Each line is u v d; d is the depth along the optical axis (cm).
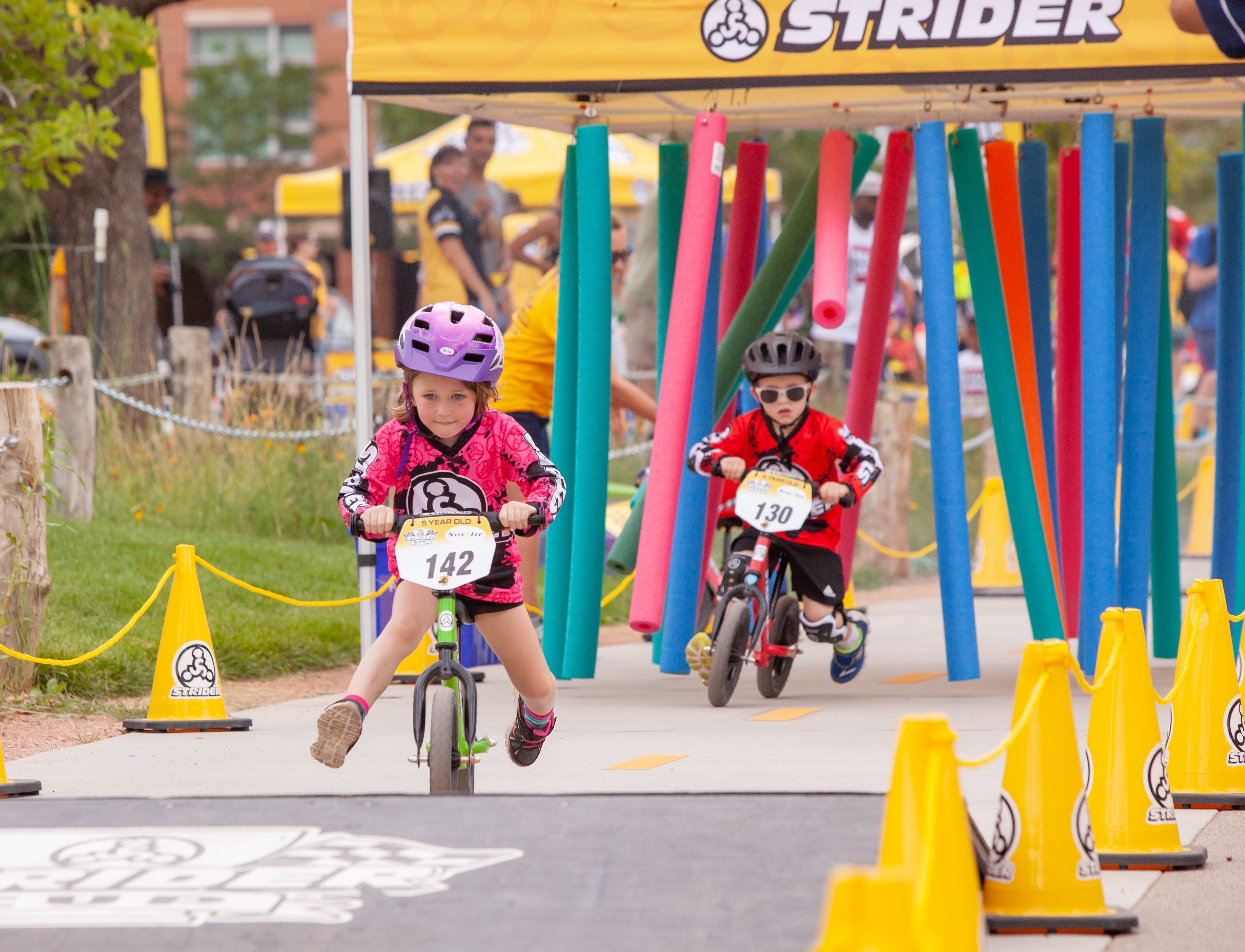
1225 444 2980
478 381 1565
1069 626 3123
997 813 1412
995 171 2886
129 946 1096
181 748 2131
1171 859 1482
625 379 5666
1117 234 2983
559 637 2786
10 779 1848
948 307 2567
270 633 3052
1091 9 2414
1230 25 2384
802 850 1258
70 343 3897
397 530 1542
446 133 7188
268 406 4759
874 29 2456
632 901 1156
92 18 4084
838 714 2398
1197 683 1820
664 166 2930
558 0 2512
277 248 7838
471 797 1430
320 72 14350
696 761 1972
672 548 2738
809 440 2498
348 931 1113
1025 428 2811
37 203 5062
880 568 5141
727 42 2488
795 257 2859
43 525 2514
